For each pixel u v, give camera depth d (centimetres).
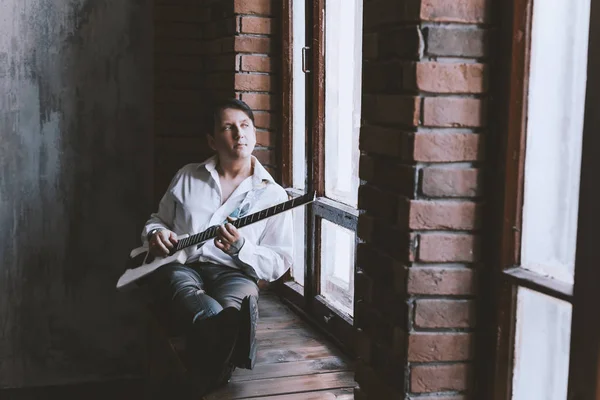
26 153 397
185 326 251
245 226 275
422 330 180
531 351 165
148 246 294
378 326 198
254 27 344
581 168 140
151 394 354
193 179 300
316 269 311
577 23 149
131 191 409
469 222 176
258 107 349
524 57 164
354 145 278
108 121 402
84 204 406
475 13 170
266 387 242
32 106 395
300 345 283
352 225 269
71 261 409
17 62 391
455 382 181
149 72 403
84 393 414
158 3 381
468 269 178
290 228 295
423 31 170
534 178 164
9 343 409
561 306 155
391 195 186
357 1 271
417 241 176
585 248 139
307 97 312
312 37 305
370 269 202
